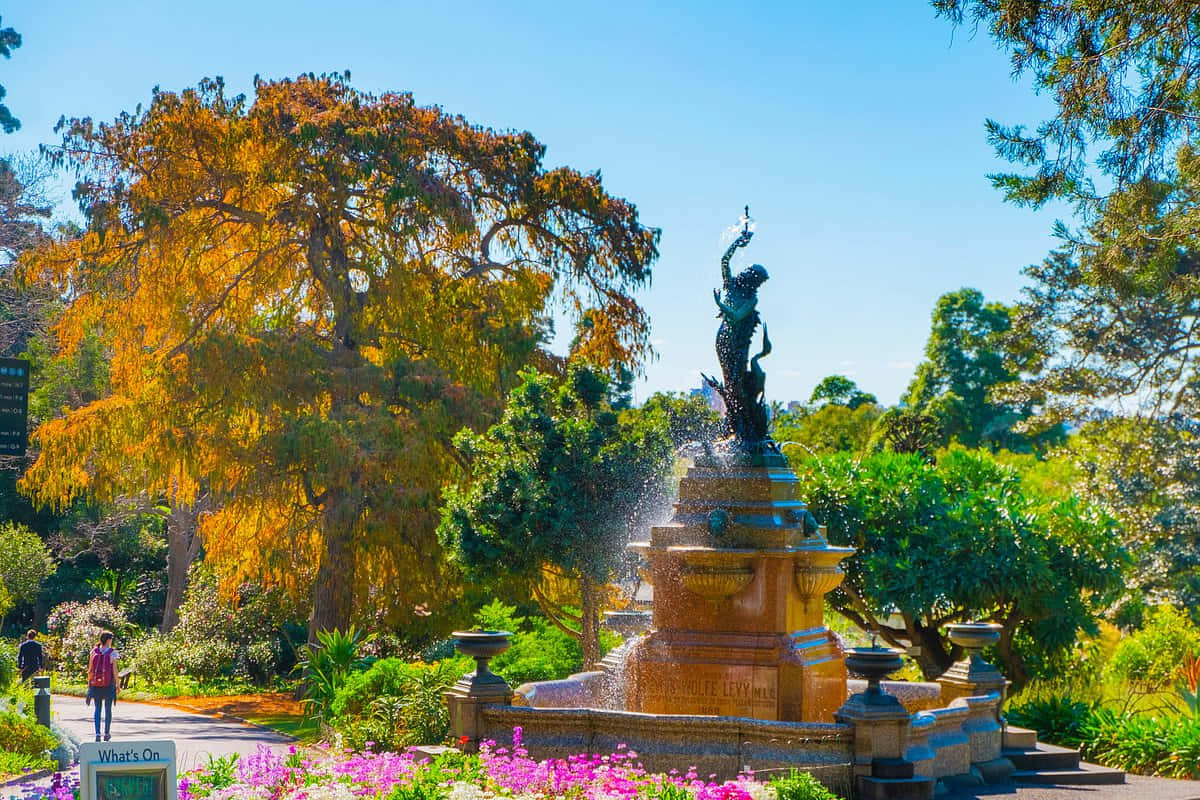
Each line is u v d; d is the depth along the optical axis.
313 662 24.19
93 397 52.03
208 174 32.78
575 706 14.74
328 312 33.69
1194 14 12.51
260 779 10.72
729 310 14.20
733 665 13.12
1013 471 23.69
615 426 24.34
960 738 12.95
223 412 30.27
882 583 20.75
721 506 13.57
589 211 34.28
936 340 75.50
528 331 32.94
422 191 31.44
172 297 32.56
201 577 38.62
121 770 7.52
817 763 11.46
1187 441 32.69
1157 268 14.37
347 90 34.09
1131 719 15.62
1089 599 22.97
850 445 54.25
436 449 30.73
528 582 26.19
